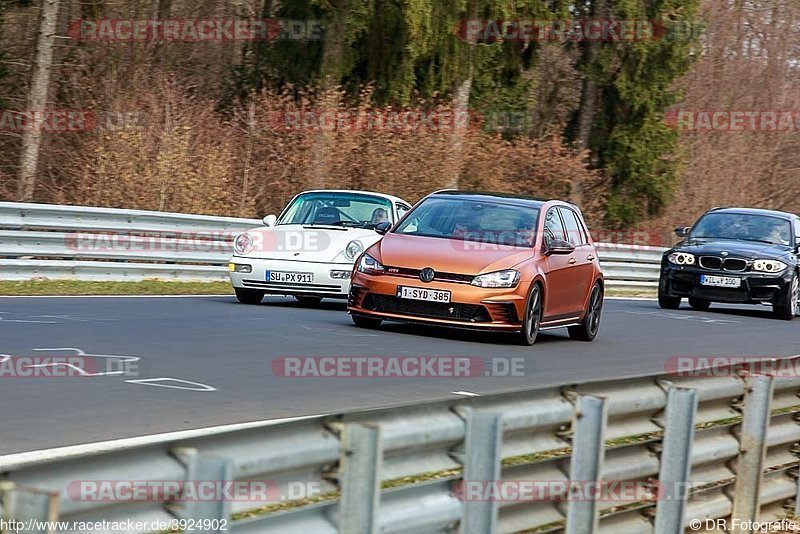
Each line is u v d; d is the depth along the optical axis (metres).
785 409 25.31
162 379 30.69
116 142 88.31
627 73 134.50
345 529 14.00
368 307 44.31
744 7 184.75
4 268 55.88
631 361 42.81
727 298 71.38
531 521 17.31
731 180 162.88
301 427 13.62
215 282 66.62
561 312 47.00
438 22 100.69
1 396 26.95
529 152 116.19
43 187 98.56
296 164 96.69
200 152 90.88
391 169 96.62
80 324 41.31
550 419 17.45
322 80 102.81
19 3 104.00
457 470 15.96
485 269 43.34
